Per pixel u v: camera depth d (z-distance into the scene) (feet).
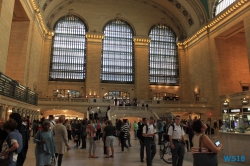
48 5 105.19
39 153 17.19
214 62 102.27
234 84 101.09
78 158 29.35
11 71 75.25
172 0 120.06
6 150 13.21
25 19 78.13
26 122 43.83
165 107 103.45
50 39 114.42
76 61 118.73
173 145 20.07
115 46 124.77
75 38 120.67
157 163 26.40
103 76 120.26
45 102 91.76
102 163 26.02
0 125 16.89
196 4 109.70
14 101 56.03
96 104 95.35
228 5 95.71
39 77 107.65
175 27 132.36
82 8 122.42
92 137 30.48
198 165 12.66
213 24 102.47
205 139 12.77
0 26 49.98
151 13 130.93
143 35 127.03
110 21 126.11
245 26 82.48
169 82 127.34
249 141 24.84
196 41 117.39
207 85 106.73
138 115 88.74
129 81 122.72
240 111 74.90
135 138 59.36
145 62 123.65
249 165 24.17
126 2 128.47
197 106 103.50
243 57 104.99
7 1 53.57
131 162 26.89
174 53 131.34
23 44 77.30
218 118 97.09
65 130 21.75
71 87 115.55
